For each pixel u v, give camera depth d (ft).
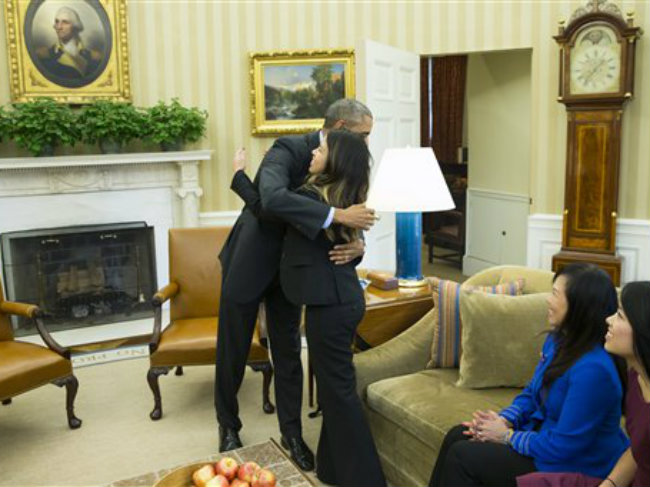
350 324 8.00
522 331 8.25
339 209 7.64
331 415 8.11
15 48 15.16
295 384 9.36
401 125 15.39
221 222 17.24
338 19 16.66
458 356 8.90
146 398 11.88
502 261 19.76
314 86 16.70
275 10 16.62
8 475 9.18
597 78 14.34
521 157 18.60
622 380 6.19
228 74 16.72
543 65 15.89
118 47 15.90
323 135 8.63
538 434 6.43
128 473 9.18
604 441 6.20
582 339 6.21
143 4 16.17
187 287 11.99
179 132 15.67
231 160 17.06
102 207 15.98
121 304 16.55
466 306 8.47
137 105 16.46
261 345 10.80
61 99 15.64
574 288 6.19
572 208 15.10
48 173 15.26
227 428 9.58
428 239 23.81
